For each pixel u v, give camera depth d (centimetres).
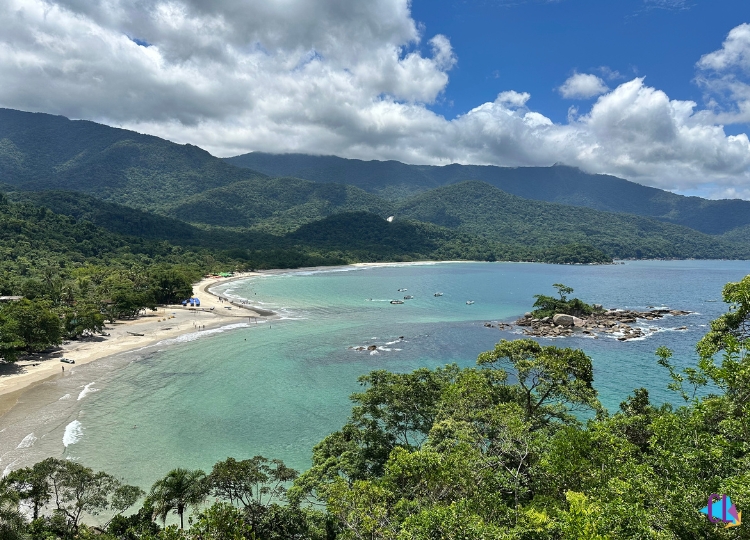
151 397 6128
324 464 3344
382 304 14375
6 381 6588
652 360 7925
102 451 4594
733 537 1447
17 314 7838
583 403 3419
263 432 5150
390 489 2484
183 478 3266
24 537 2759
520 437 2586
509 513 2067
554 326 10750
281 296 16000
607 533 1538
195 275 19300
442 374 4238
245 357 8125
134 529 3045
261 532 2803
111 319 10988
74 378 6800
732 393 2266
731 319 2742
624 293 17312
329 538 2839
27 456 4416
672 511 1554
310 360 7969
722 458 1747
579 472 2222
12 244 17150
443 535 1822
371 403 3638
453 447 2653
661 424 2100
